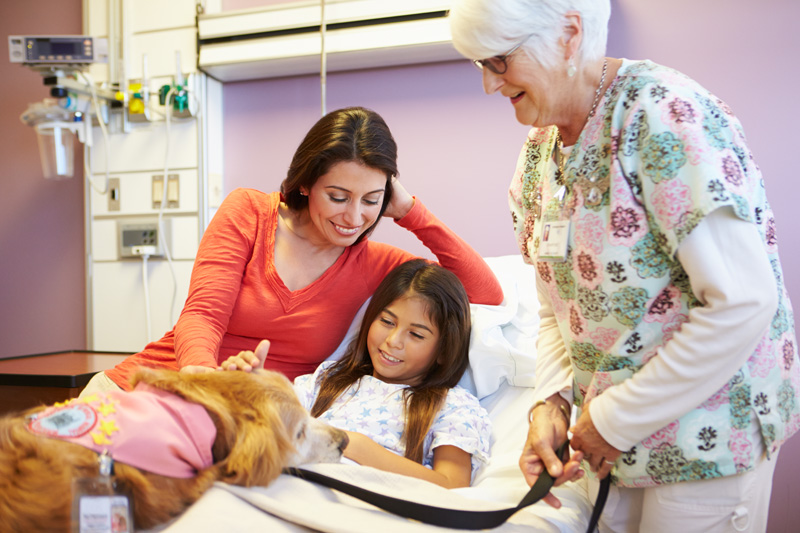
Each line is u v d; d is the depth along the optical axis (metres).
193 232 2.54
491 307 1.77
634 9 2.11
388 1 2.24
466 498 1.06
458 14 1.00
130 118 2.59
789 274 1.98
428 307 1.56
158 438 0.86
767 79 1.99
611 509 1.16
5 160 2.84
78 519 0.75
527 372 1.64
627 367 1.04
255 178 2.58
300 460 1.05
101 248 2.67
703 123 0.94
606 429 0.99
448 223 2.34
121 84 2.59
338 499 1.01
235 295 1.56
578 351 1.13
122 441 0.84
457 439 1.40
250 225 1.63
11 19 2.85
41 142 2.50
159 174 2.58
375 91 2.42
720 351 0.89
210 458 0.92
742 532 1.02
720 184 0.89
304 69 2.47
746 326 0.88
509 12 0.96
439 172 2.35
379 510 0.99
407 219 1.73
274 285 1.60
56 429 0.83
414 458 1.41
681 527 1.04
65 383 1.86
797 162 1.97
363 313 1.74
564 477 1.05
